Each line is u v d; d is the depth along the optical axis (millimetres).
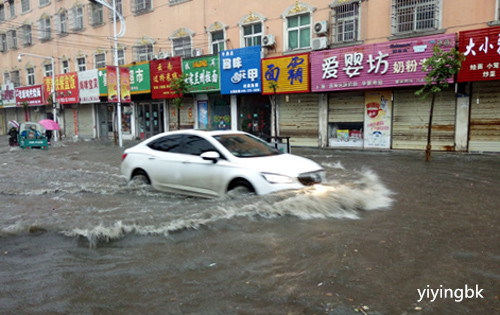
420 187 7113
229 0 17953
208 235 4434
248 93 17281
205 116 19844
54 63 27906
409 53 12883
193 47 19641
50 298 3066
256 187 5500
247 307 2816
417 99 13656
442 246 3959
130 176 7559
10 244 4363
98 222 5043
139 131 23625
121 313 2805
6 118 33781
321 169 6137
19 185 8234
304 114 16516
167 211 5492
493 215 5137
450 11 12539
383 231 4449
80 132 27250
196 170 6312
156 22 21125
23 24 29922
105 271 3564
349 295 2951
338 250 3861
